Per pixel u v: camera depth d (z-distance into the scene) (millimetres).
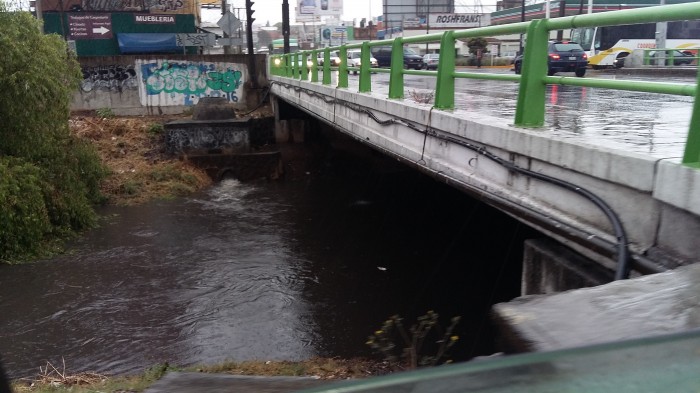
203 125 24375
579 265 4555
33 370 8781
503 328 2447
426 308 11211
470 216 14828
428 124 7414
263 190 22484
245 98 31250
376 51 31547
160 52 36469
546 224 4754
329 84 14383
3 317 10734
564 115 7203
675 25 27750
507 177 5555
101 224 17266
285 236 16406
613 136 5066
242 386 3564
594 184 4238
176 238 16078
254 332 10289
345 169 25422
